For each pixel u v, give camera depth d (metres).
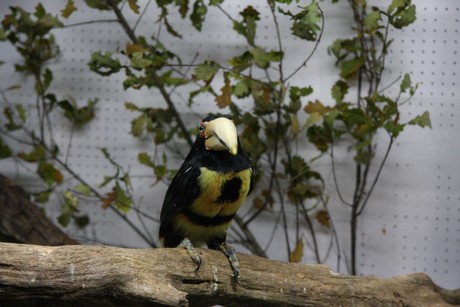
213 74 3.32
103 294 2.20
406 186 4.09
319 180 4.12
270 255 4.12
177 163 4.20
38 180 4.27
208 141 2.59
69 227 4.23
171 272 2.40
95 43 4.25
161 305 2.16
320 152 4.11
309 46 4.14
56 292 2.16
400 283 2.97
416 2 4.10
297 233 4.01
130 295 2.16
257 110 3.70
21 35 4.27
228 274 2.57
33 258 2.17
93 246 2.31
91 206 4.24
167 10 3.95
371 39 3.80
